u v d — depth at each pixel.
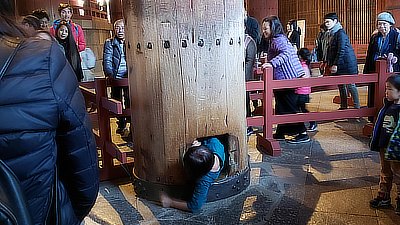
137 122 3.14
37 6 6.93
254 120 4.51
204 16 2.85
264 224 2.72
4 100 1.05
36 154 1.12
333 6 12.41
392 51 5.27
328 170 3.80
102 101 3.66
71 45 4.92
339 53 5.56
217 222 2.78
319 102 7.30
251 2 11.73
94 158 1.34
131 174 3.75
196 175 2.81
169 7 2.79
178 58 2.86
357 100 5.90
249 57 4.93
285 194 3.24
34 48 1.15
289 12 14.01
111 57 4.80
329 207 2.97
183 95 2.91
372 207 2.95
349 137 5.02
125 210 3.03
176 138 2.98
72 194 1.37
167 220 2.84
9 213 0.99
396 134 2.65
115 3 9.88
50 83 1.14
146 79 2.94
